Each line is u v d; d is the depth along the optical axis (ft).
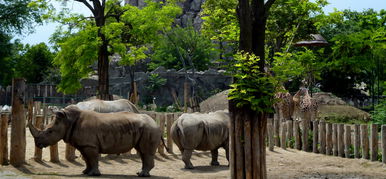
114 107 43.04
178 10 100.78
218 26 91.66
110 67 195.31
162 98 185.37
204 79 187.93
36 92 137.59
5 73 190.70
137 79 184.34
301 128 57.57
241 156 26.66
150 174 36.19
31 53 210.59
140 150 34.19
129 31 95.55
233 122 26.94
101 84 89.86
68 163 38.99
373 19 46.78
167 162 43.88
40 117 38.04
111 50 88.89
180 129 39.47
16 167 34.60
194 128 39.27
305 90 57.77
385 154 42.93
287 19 90.48
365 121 86.22
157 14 98.99
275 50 97.19
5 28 173.68
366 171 40.63
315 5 86.22
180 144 39.86
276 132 55.72
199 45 211.61
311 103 56.54
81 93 141.18
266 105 26.91
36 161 37.50
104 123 32.65
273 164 44.32
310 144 53.93
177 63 215.51
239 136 26.66
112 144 32.91
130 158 43.93
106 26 86.99
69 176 31.78
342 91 165.37
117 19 97.04
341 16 85.46
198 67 211.82
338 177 37.52
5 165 34.88
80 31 87.61
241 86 26.43
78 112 32.53
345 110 90.63
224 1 91.81
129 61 95.14
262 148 26.91
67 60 91.97
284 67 27.91
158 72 187.21
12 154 35.14
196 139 39.50
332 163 45.06
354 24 162.91
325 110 90.43
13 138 35.06
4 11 169.78
